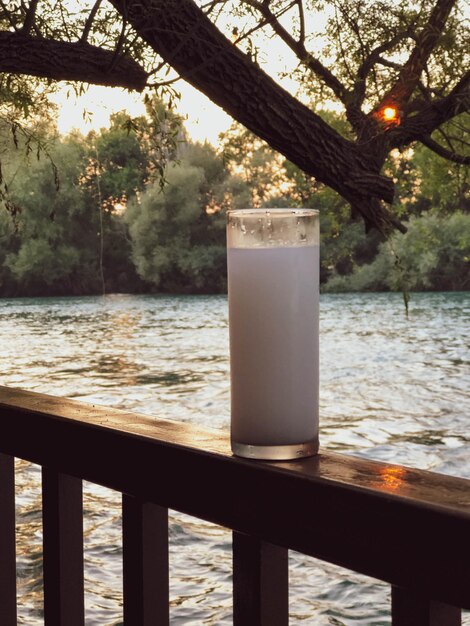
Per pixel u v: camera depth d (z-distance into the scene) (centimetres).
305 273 74
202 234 3625
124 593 90
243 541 76
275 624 76
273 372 73
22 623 454
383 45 312
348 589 515
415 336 1997
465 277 3219
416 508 60
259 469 73
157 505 88
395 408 1165
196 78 250
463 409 1145
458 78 323
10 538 112
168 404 1255
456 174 421
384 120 300
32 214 3238
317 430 77
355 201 294
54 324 2566
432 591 60
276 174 3447
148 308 3073
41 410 101
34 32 257
